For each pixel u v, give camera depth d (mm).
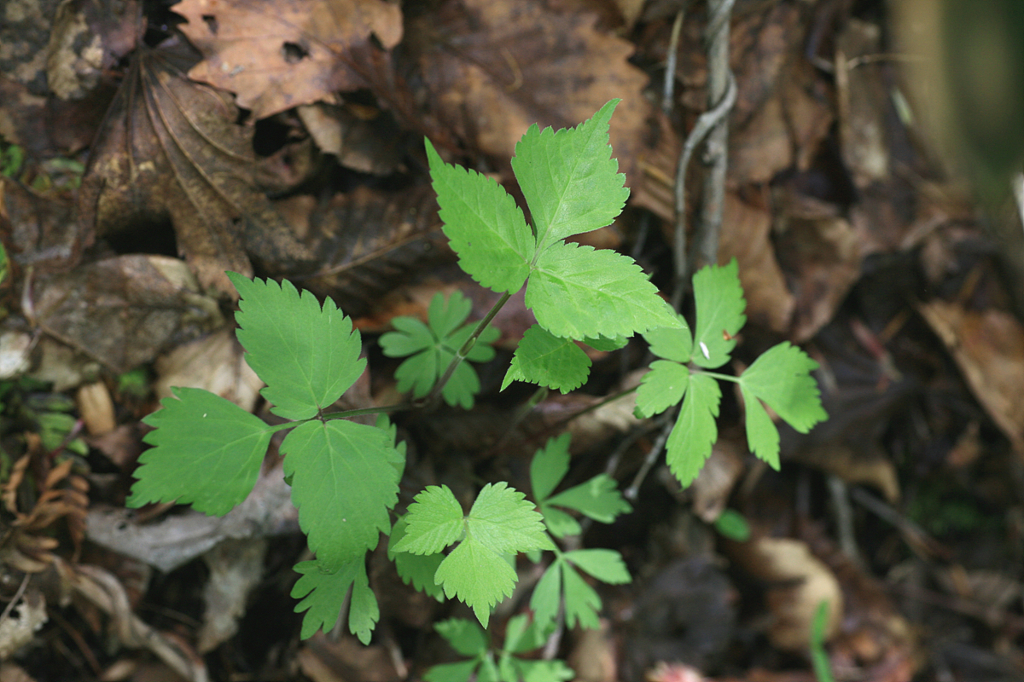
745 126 492
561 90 448
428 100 445
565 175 328
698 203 472
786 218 514
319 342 344
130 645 443
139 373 434
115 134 406
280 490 434
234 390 432
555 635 503
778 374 382
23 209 413
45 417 428
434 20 442
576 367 337
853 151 530
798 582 616
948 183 551
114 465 438
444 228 313
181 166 412
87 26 405
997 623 691
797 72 500
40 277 414
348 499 335
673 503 578
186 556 429
